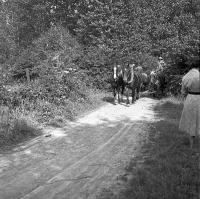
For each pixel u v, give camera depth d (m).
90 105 15.63
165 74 19.02
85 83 18.92
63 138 9.88
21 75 19.06
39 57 21.52
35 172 7.02
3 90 11.87
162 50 24.30
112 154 8.18
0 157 8.06
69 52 20.59
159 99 18.73
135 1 27.22
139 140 9.35
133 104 16.73
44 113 12.00
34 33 37.81
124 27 25.75
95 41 25.28
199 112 7.54
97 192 5.85
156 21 26.11
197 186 5.56
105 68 21.34
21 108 11.77
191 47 17.09
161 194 5.22
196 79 7.48
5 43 30.80
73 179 6.55
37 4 36.44
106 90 21.20
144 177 6.05
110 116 13.31
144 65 23.81
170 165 6.48
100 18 26.59
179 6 25.66
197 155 7.25
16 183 6.41
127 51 24.02
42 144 9.21
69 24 33.94
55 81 14.32
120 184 6.14
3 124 10.03
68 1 34.62
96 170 7.04
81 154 8.29
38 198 5.70
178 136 8.88
